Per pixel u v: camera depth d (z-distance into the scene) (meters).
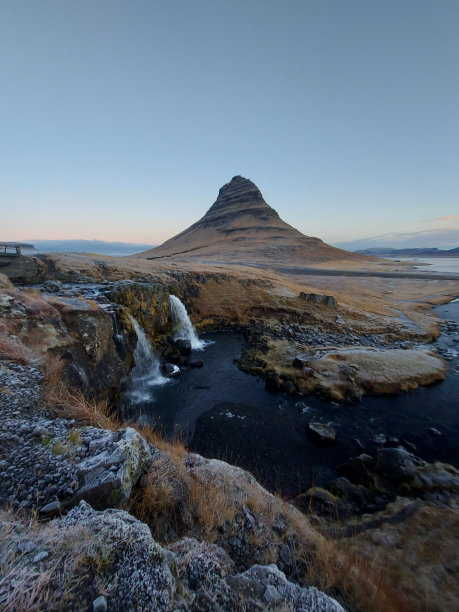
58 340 10.80
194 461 6.39
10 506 3.69
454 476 9.76
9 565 2.52
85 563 2.64
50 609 2.22
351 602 3.95
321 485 9.66
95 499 3.84
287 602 3.02
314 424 13.04
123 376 13.97
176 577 2.96
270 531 4.95
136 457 4.73
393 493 8.84
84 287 22.03
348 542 6.57
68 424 5.68
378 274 72.06
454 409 14.88
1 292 12.32
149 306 22.64
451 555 6.08
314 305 33.09
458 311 38.59
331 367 18.33
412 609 4.56
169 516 4.49
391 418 14.11
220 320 31.08
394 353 20.91
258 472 10.41
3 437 4.89
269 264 87.06
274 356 21.50
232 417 14.12
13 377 6.94
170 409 14.90
